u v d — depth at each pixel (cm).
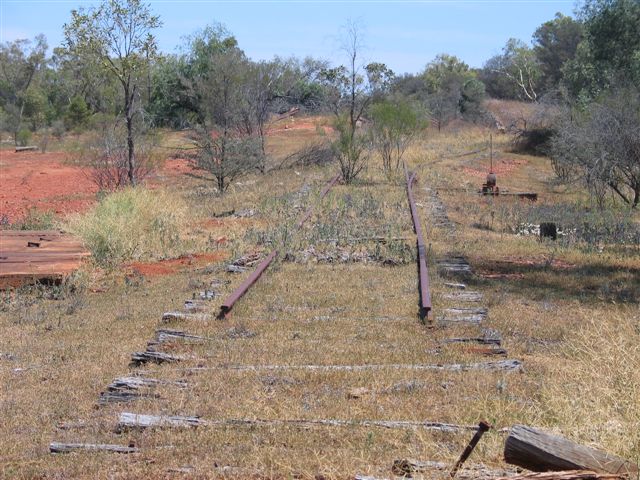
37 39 8394
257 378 806
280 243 1540
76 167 3847
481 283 1281
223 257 1549
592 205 2506
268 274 1322
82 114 6012
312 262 1429
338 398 752
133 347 968
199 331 997
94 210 1748
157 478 582
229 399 751
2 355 962
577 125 3053
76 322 1118
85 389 821
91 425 700
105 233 1573
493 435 632
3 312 1188
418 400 742
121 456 625
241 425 680
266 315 1072
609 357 721
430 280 1265
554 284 1297
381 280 1277
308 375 816
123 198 1803
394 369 831
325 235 1631
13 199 2719
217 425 679
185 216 1973
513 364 839
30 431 706
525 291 1234
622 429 596
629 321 981
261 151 3053
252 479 578
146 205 1816
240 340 957
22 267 1354
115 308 1190
